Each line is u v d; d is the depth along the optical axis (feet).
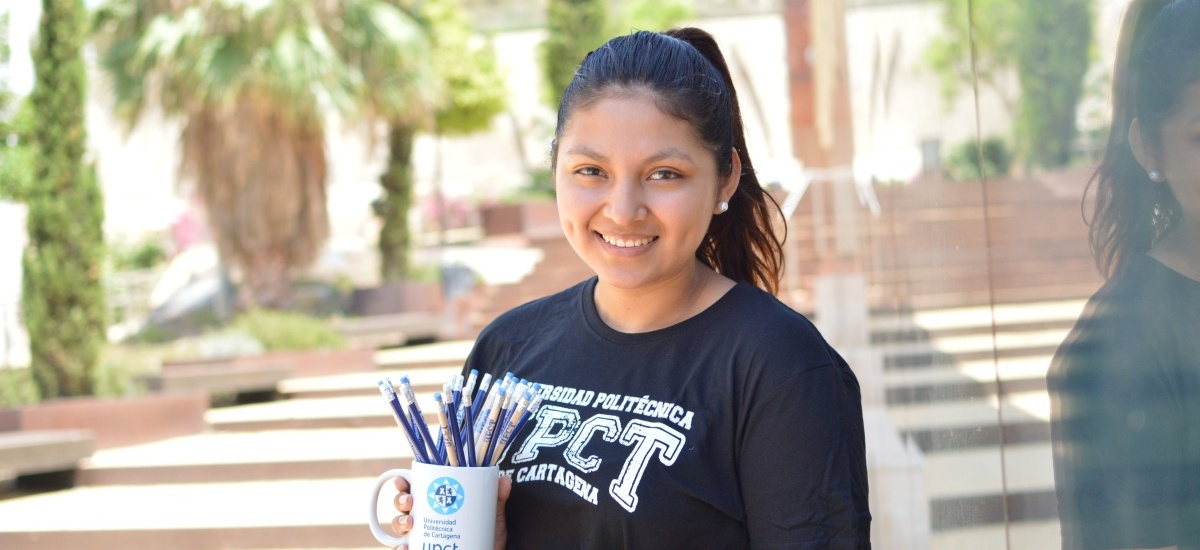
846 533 3.95
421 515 4.33
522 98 56.85
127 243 49.73
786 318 4.22
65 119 25.66
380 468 19.60
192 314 37.29
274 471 19.86
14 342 27.61
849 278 17.72
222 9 30.81
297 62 31.19
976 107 4.86
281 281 33.73
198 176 33.12
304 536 16.44
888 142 10.40
